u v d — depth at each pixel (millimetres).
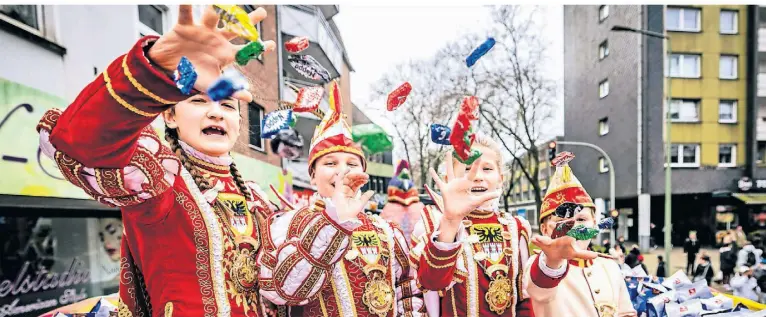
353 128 1883
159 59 885
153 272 1359
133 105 925
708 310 2734
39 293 4426
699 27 17266
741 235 10188
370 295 1815
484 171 2180
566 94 22719
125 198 1170
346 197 1459
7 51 4023
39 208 4316
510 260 2146
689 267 11742
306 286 1443
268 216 1734
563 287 2383
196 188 1418
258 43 904
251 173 7105
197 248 1369
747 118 17422
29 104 4102
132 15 5434
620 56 18438
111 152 1002
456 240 1667
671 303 2727
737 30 17422
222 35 898
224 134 1522
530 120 13883
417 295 2080
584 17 20984
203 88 883
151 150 1284
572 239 1848
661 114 17219
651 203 18781
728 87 17453
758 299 7473
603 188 19688
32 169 4074
